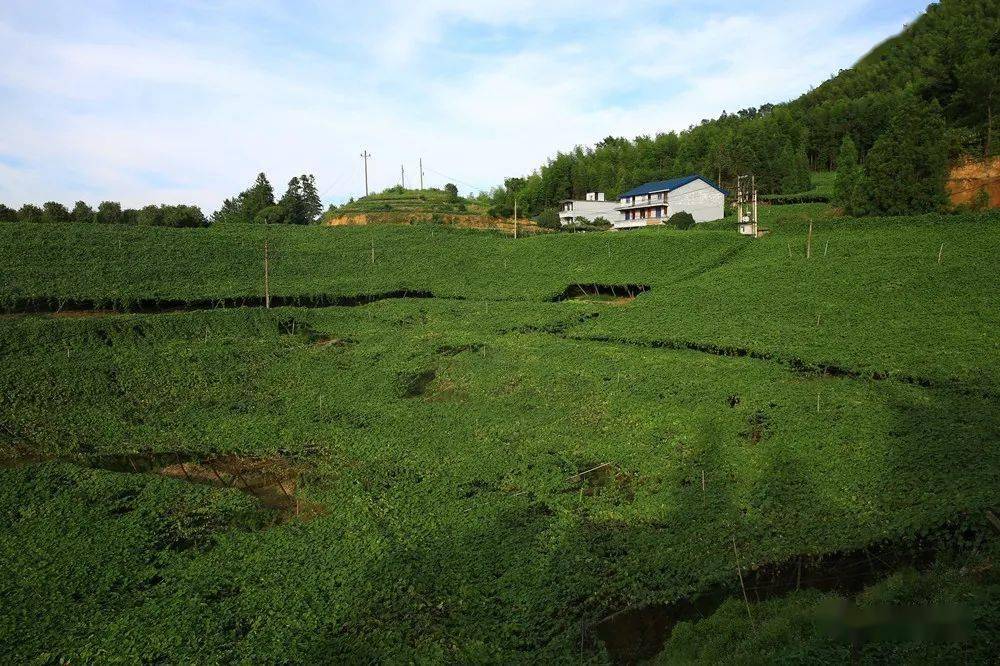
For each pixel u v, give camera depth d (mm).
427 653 15766
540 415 29688
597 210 105500
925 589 14242
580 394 31281
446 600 17594
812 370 30891
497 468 25000
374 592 18000
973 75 61844
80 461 27875
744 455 23438
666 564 18344
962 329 31250
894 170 56125
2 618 17328
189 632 16672
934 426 22703
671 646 15453
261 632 16641
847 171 71250
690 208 92562
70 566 19609
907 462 20859
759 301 40844
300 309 49781
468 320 46938
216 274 57188
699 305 42406
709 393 29016
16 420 31141
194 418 31594
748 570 17719
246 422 30969
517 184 136875
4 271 51625
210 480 26562
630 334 39375
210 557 20062
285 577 18844
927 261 41406
